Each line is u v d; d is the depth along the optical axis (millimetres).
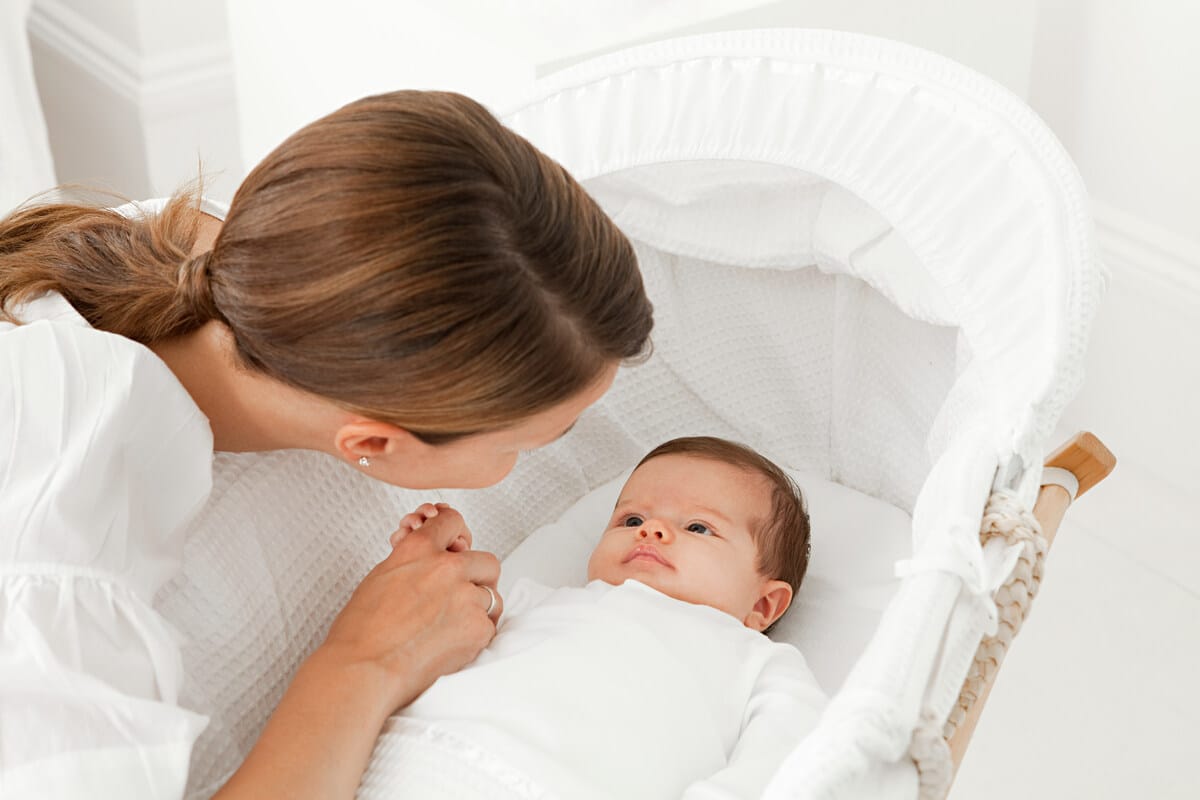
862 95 1089
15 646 717
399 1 1553
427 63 1560
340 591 1087
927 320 1192
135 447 803
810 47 1111
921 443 1312
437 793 912
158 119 2275
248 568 977
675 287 1319
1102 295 1028
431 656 987
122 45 2234
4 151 1992
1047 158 1022
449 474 855
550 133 1166
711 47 1134
